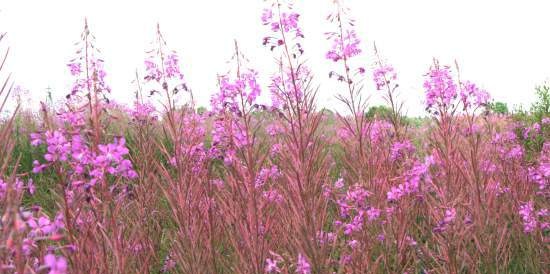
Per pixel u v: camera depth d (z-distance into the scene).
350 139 6.36
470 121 5.43
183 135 4.96
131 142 8.10
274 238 4.68
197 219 4.43
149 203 5.60
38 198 6.55
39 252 2.79
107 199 3.50
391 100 6.51
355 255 4.45
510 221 5.53
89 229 3.26
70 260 2.95
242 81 4.07
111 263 3.73
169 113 4.71
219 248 4.76
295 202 4.07
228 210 4.43
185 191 4.44
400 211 4.76
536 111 10.95
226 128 4.40
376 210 4.72
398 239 4.69
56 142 2.89
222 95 4.09
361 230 4.72
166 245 5.59
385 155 5.73
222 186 5.41
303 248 4.01
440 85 5.40
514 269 5.14
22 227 2.08
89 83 4.10
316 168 4.26
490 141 6.95
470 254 4.90
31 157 8.15
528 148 9.89
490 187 5.33
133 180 6.02
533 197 6.07
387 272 4.60
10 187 2.07
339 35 5.58
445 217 4.24
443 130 5.48
